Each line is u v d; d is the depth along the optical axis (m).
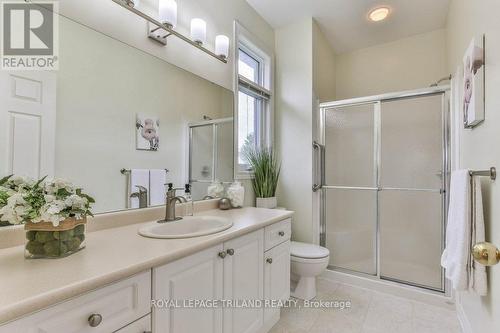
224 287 1.27
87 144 1.23
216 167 2.06
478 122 1.37
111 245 1.03
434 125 2.30
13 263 0.83
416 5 2.45
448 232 1.50
